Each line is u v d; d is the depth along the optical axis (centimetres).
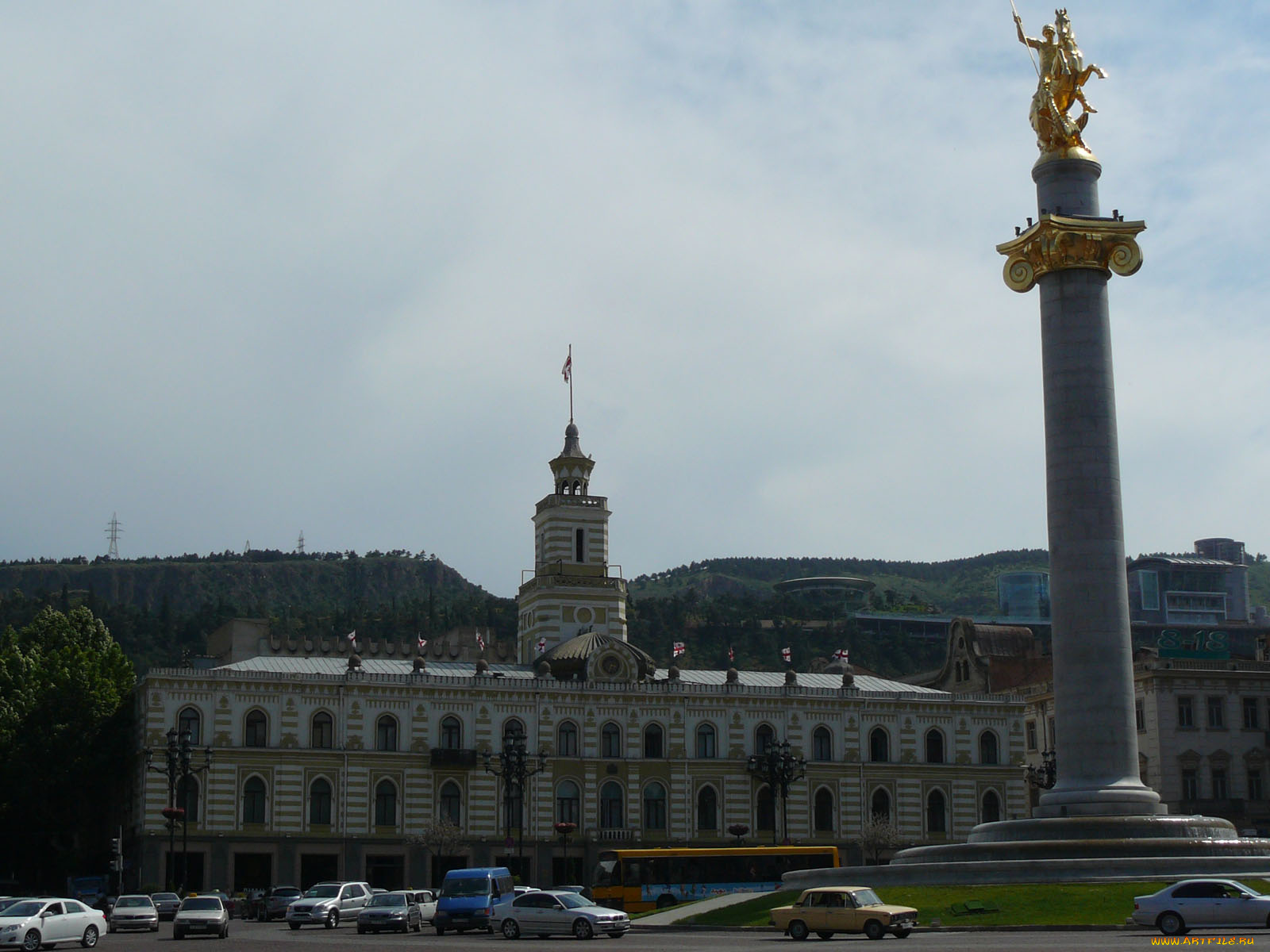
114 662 15825
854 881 9400
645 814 15112
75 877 14450
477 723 14825
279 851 14012
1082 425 9238
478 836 14588
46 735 14612
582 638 15962
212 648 18725
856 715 15888
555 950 6850
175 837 13750
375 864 14312
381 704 14588
